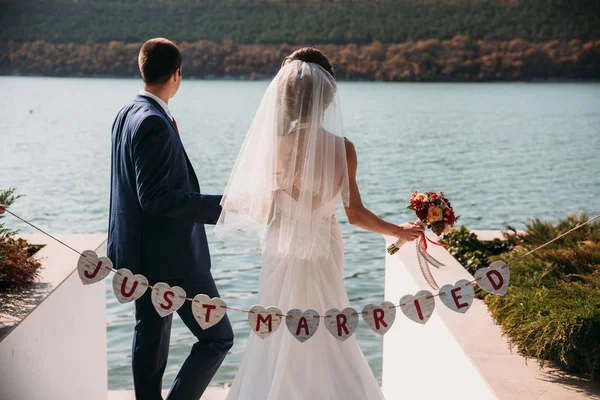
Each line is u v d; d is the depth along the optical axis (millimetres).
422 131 29375
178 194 2678
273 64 57719
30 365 2723
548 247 4051
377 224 2684
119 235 2859
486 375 2525
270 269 2691
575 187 16672
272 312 2402
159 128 2701
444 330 2980
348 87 55406
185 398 2922
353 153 2645
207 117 33594
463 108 40594
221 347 2975
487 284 2398
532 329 2668
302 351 2561
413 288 3461
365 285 7457
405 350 3688
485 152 23312
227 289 7164
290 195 2578
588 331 2582
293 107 2531
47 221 11492
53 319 3002
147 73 2844
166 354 2990
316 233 2574
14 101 41062
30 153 21422
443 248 4094
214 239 9500
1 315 2705
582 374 2590
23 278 3082
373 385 2635
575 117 36094
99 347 3822
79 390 3404
